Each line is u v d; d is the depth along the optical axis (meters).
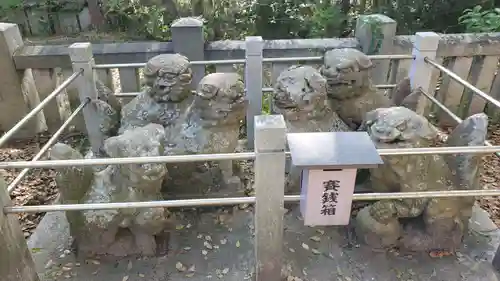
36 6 6.71
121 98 3.96
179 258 2.53
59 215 2.90
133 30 6.36
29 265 2.24
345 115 3.03
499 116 4.37
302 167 1.83
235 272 2.44
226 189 2.87
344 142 1.98
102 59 3.81
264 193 2.03
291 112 2.68
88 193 2.41
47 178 3.57
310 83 2.62
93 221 2.35
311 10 5.19
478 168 2.44
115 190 2.37
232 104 2.57
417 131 2.26
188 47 3.79
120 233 2.51
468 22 4.84
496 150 2.02
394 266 2.48
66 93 4.18
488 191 2.18
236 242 2.65
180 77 2.75
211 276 2.41
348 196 1.98
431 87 4.29
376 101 3.06
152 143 2.30
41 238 2.69
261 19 5.14
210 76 2.63
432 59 3.26
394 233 2.52
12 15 6.74
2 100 4.01
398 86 3.40
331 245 2.63
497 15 4.66
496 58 4.10
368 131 2.37
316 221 2.05
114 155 2.29
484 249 2.59
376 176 2.38
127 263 2.49
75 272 2.43
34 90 4.14
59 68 4.03
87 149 3.93
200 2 4.81
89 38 6.27
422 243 2.54
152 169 2.24
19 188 3.42
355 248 2.61
